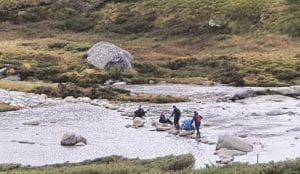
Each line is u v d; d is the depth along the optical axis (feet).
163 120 492.95
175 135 449.89
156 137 439.63
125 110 591.78
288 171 208.95
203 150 380.99
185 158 270.05
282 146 385.50
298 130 453.58
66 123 505.25
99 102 652.48
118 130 471.62
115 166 248.73
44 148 393.50
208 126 483.92
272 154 355.77
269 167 214.90
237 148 369.71
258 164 230.48
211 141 413.18
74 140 405.80
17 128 475.72
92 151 381.81
